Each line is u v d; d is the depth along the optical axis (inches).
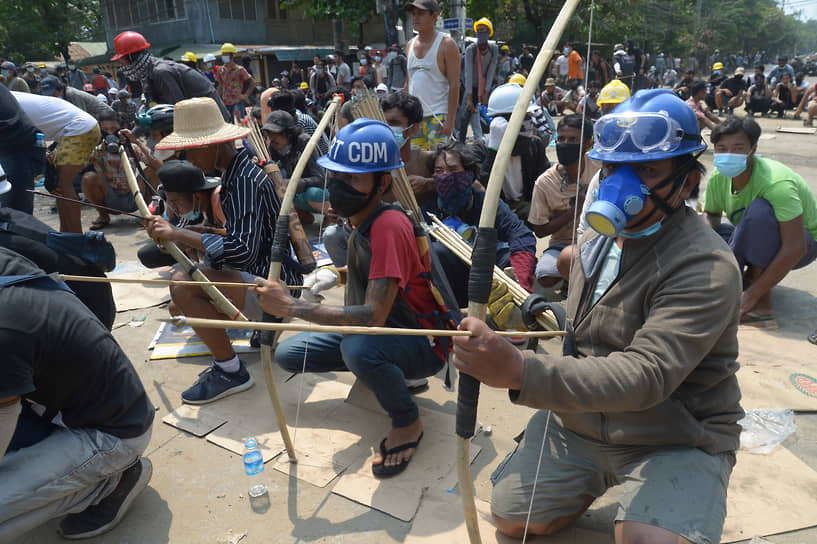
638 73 475.8
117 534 83.2
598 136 59.8
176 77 210.7
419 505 86.7
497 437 102.6
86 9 1288.1
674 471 62.4
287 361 106.3
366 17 714.8
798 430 102.4
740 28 1923.0
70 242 95.6
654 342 55.3
